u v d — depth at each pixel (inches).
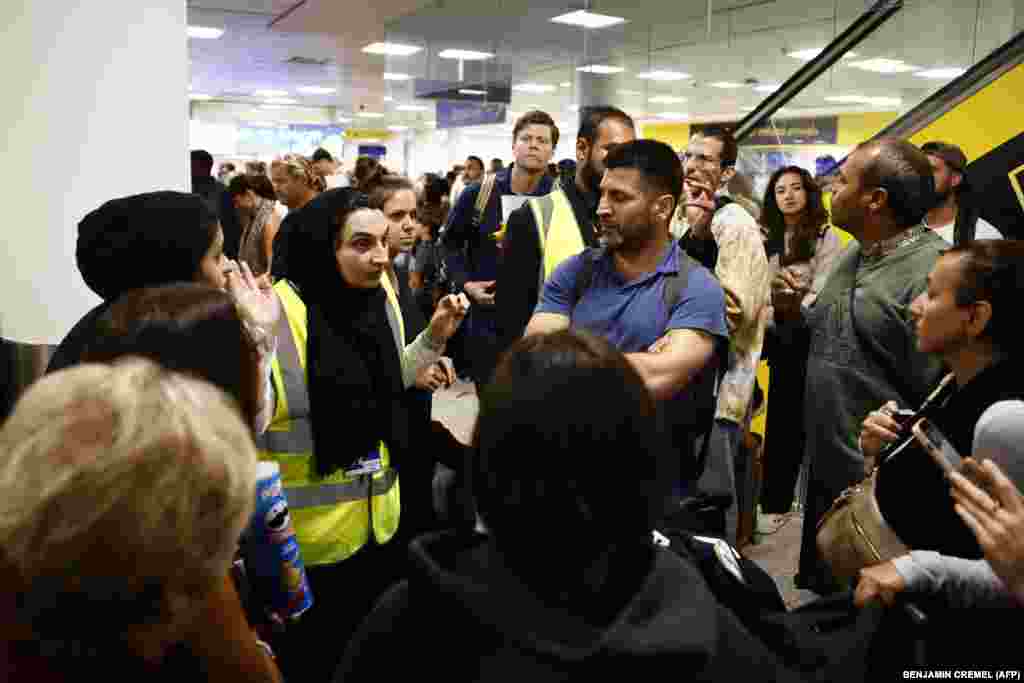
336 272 81.1
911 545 65.0
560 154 522.0
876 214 94.0
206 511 28.7
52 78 116.6
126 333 46.0
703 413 79.6
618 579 33.9
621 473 32.7
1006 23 232.1
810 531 102.7
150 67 123.0
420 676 34.1
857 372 96.3
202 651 35.5
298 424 77.9
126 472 27.1
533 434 32.4
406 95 451.2
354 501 81.5
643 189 77.5
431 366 94.9
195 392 31.1
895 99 246.5
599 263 83.7
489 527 33.7
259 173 232.2
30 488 27.0
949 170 137.4
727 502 89.5
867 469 76.0
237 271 70.6
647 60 362.3
